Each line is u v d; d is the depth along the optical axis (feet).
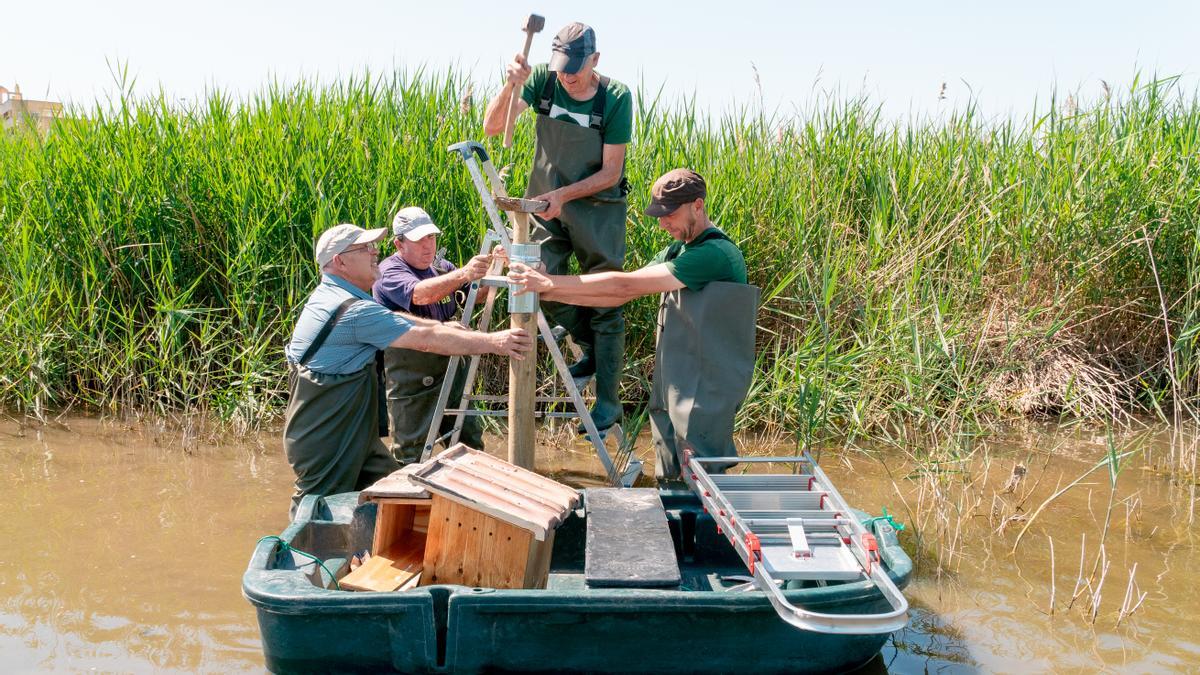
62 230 22.49
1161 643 11.96
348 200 21.89
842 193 24.64
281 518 15.66
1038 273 24.45
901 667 11.29
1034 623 12.48
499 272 15.19
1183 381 22.80
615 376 17.39
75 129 23.95
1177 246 24.41
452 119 24.36
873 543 10.58
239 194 22.07
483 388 21.12
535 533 11.07
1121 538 15.55
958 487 17.89
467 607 10.32
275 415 21.31
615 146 15.87
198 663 11.05
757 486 12.93
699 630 10.50
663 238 22.31
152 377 22.02
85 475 17.53
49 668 10.82
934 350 21.02
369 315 13.94
